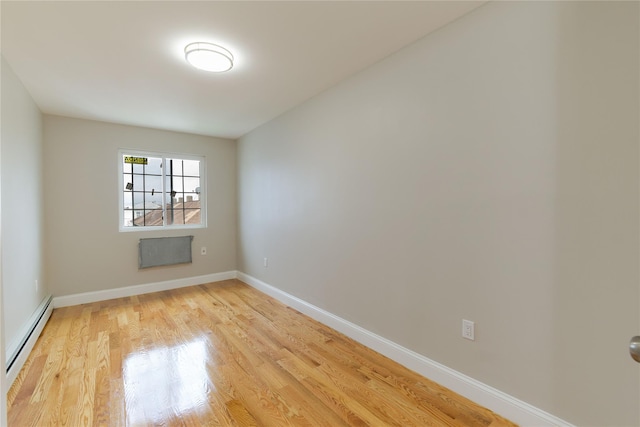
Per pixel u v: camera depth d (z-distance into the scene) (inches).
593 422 52.3
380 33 75.2
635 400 48.4
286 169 135.0
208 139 176.6
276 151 142.1
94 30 72.0
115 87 105.3
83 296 139.8
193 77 98.2
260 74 96.9
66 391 72.7
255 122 149.7
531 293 59.2
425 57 76.5
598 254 51.2
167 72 94.3
